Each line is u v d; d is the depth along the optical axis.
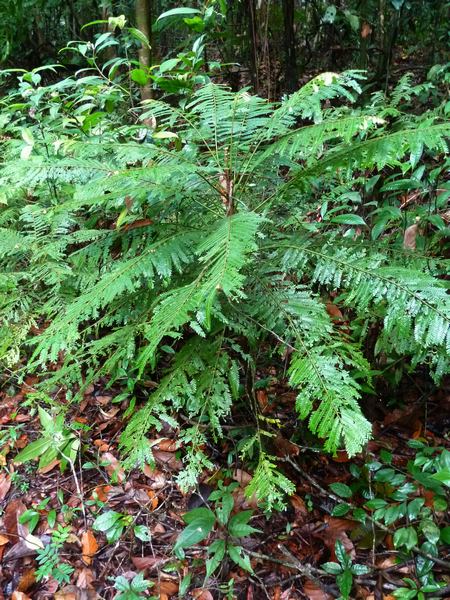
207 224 1.74
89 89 2.49
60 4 4.42
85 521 1.89
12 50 4.03
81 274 2.07
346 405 1.41
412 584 1.57
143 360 1.27
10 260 2.42
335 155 1.53
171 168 1.47
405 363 2.06
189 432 1.65
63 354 2.47
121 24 2.38
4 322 2.21
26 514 1.89
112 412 2.29
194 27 2.39
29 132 1.82
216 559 1.63
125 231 1.86
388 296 1.45
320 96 1.53
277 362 2.23
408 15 3.57
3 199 2.20
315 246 1.71
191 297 1.29
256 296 1.67
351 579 1.58
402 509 1.72
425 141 1.34
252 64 3.44
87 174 1.63
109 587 1.70
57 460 2.09
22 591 1.68
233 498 1.85
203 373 1.66
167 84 2.33
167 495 1.96
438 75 3.13
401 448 2.08
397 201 2.28
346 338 1.90
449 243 2.03
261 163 1.84
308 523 1.83
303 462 2.01
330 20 3.19
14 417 2.33
